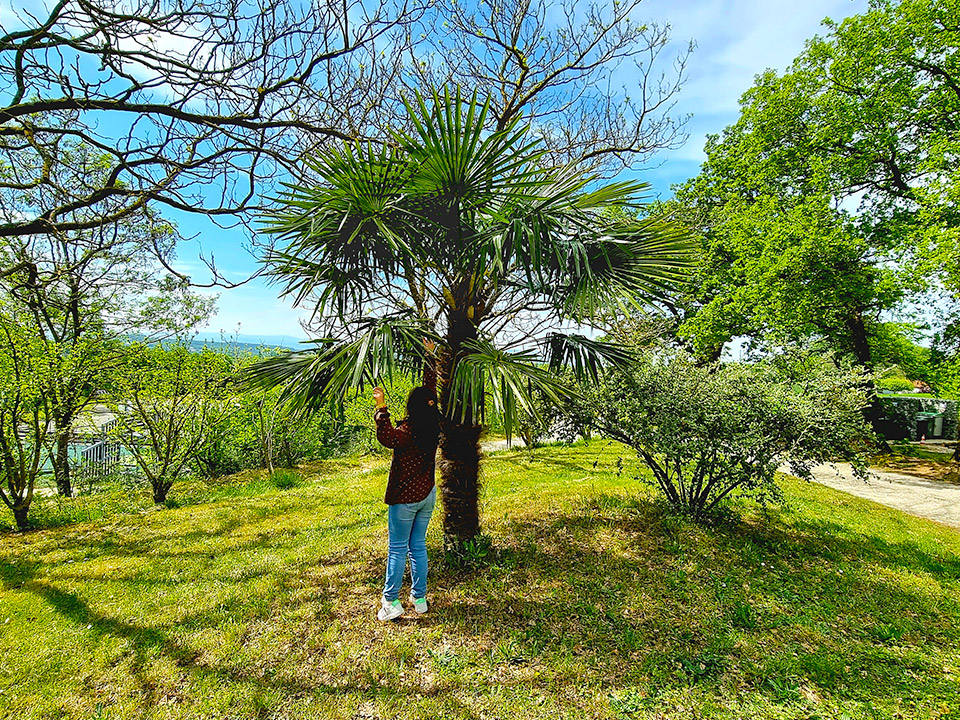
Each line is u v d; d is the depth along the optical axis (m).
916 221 11.28
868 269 11.43
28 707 2.47
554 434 5.21
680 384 4.98
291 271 3.77
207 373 8.13
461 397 3.53
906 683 2.67
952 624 3.44
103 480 9.44
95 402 7.63
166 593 3.85
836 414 4.74
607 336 5.36
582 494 6.45
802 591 3.89
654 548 4.58
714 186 15.70
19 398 6.23
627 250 3.72
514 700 2.51
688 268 3.95
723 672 2.75
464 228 3.76
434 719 2.38
